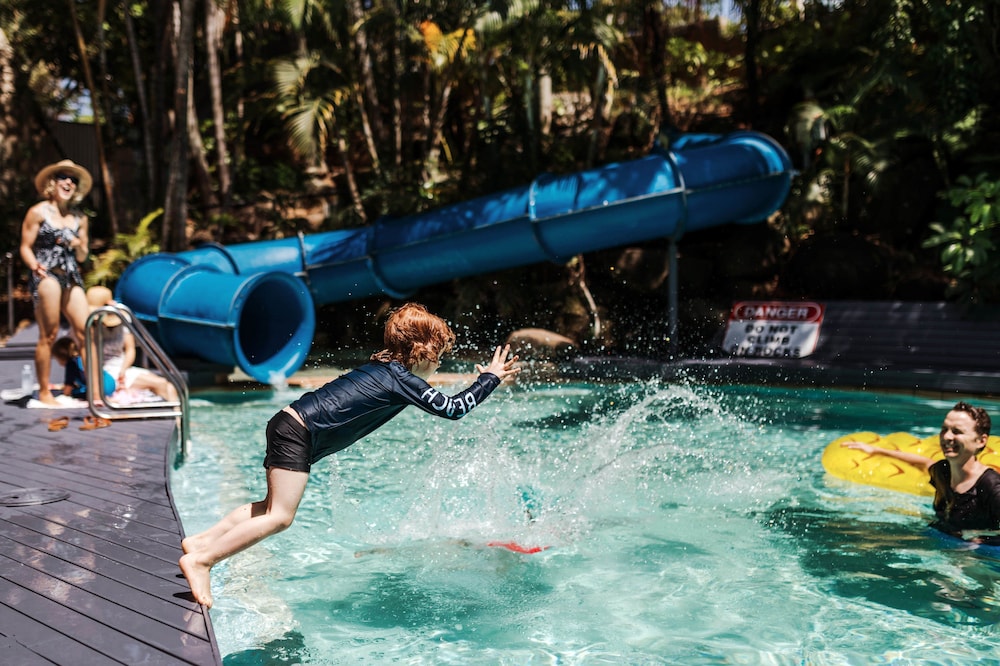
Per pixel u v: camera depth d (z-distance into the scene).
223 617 3.80
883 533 5.07
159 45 19.64
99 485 5.00
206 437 8.46
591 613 3.86
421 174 18.69
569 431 8.49
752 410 9.72
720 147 13.34
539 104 18.80
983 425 4.70
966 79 14.52
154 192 20.20
